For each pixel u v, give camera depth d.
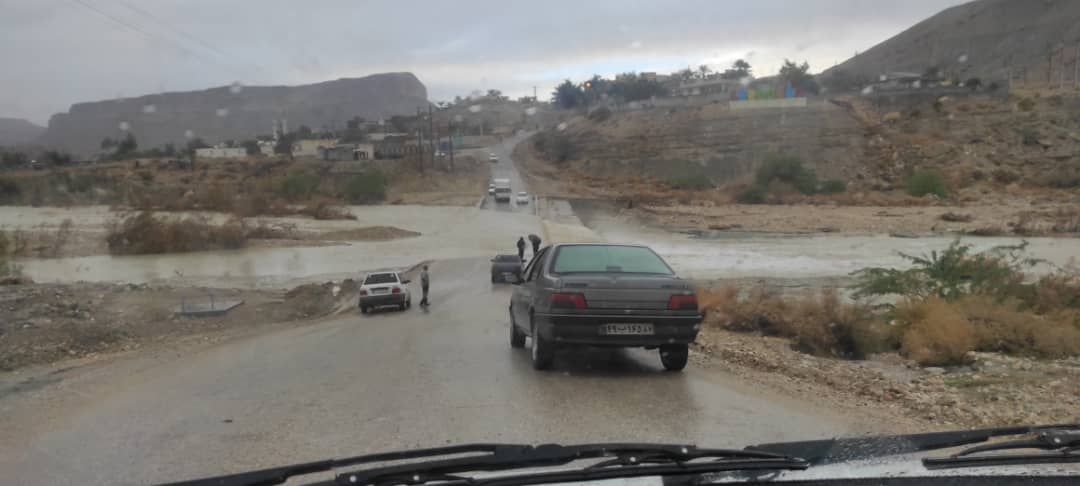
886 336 13.74
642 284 9.34
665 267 10.08
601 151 148.12
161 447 6.60
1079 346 13.00
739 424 7.06
